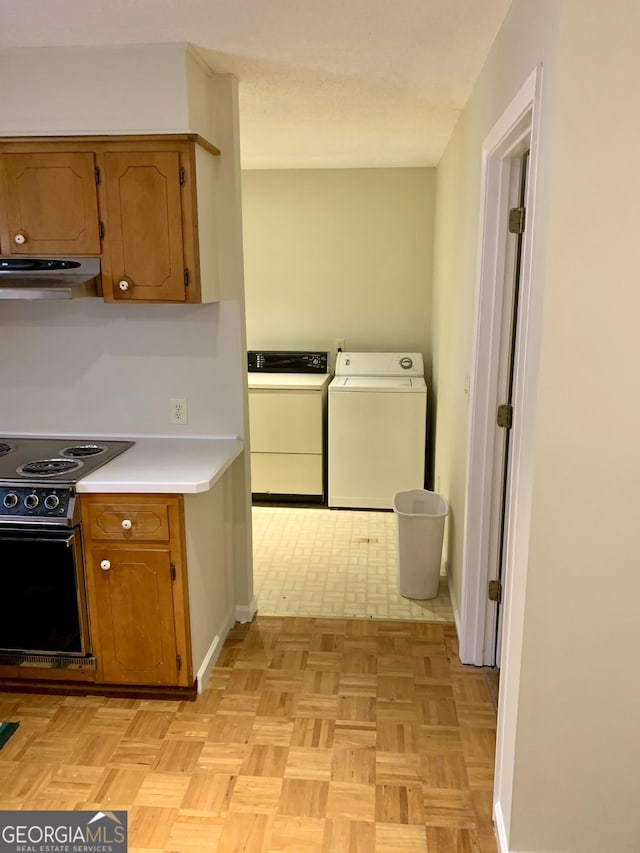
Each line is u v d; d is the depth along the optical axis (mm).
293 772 2117
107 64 2307
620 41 1334
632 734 1657
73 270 2477
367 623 3057
